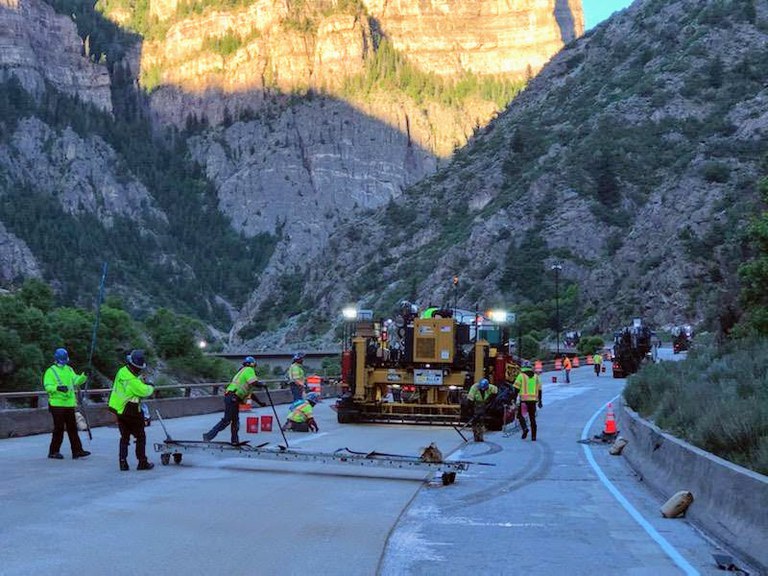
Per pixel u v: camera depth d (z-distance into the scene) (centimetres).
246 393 1730
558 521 1162
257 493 1318
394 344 2786
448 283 17338
